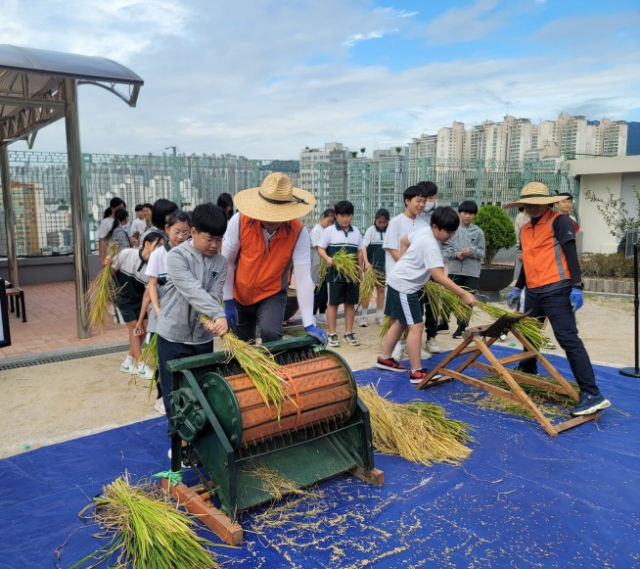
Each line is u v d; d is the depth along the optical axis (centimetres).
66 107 680
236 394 316
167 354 367
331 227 741
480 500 336
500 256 1527
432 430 413
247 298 414
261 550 286
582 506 330
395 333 580
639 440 425
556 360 650
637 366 582
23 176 1211
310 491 341
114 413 478
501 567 274
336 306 701
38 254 1251
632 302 1022
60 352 661
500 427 448
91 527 305
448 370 518
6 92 821
